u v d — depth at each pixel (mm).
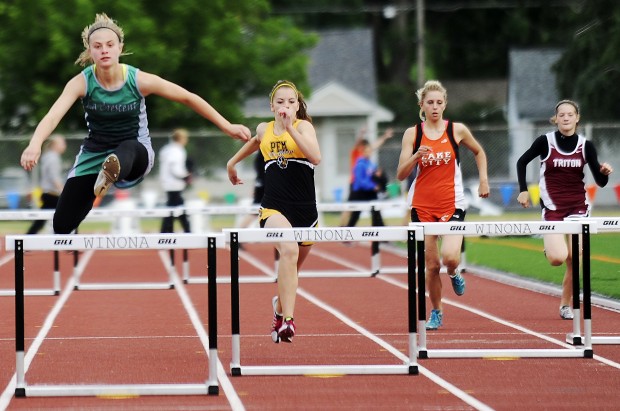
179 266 46938
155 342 24250
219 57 79938
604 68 79062
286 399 17625
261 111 107688
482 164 25031
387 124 123375
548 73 121250
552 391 18219
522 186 26188
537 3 132500
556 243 25984
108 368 20750
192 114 81062
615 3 81062
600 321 27109
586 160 25797
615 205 72375
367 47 123875
